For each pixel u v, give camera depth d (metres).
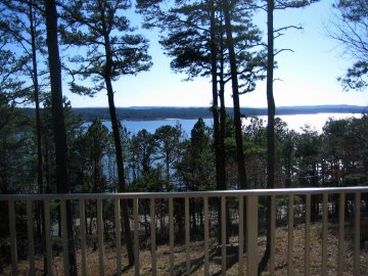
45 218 3.89
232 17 13.57
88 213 22.42
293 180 27.19
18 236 16.19
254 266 3.83
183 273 9.92
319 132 28.75
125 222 14.77
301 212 16.30
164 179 28.56
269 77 10.97
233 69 13.37
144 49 13.83
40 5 11.24
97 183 29.50
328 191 3.89
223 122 16.58
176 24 14.07
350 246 9.05
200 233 21.78
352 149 19.16
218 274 8.96
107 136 29.48
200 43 14.52
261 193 3.81
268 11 10.79
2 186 22.88
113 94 14.52
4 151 22.75
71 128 28.27
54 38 9.00
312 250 9.00
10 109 18.61
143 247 17.55
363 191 3.95
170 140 31.11
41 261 14.14
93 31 13.37
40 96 17.59
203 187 27.86
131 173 31.41
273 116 11.08
